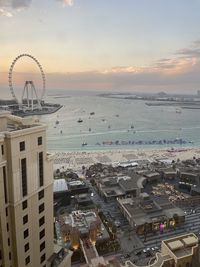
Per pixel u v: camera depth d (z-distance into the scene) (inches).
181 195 7490.2
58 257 2738.7
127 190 7194.9
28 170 2187.5
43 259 2568.9
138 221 5565.9
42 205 2450.8
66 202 6658.5
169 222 5723.4
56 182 6943.9
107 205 6850.4
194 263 2751.0
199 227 5782.5
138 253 4793.3
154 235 5452.8
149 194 7377.0
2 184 1971.0
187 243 2947.8
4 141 1943.9
